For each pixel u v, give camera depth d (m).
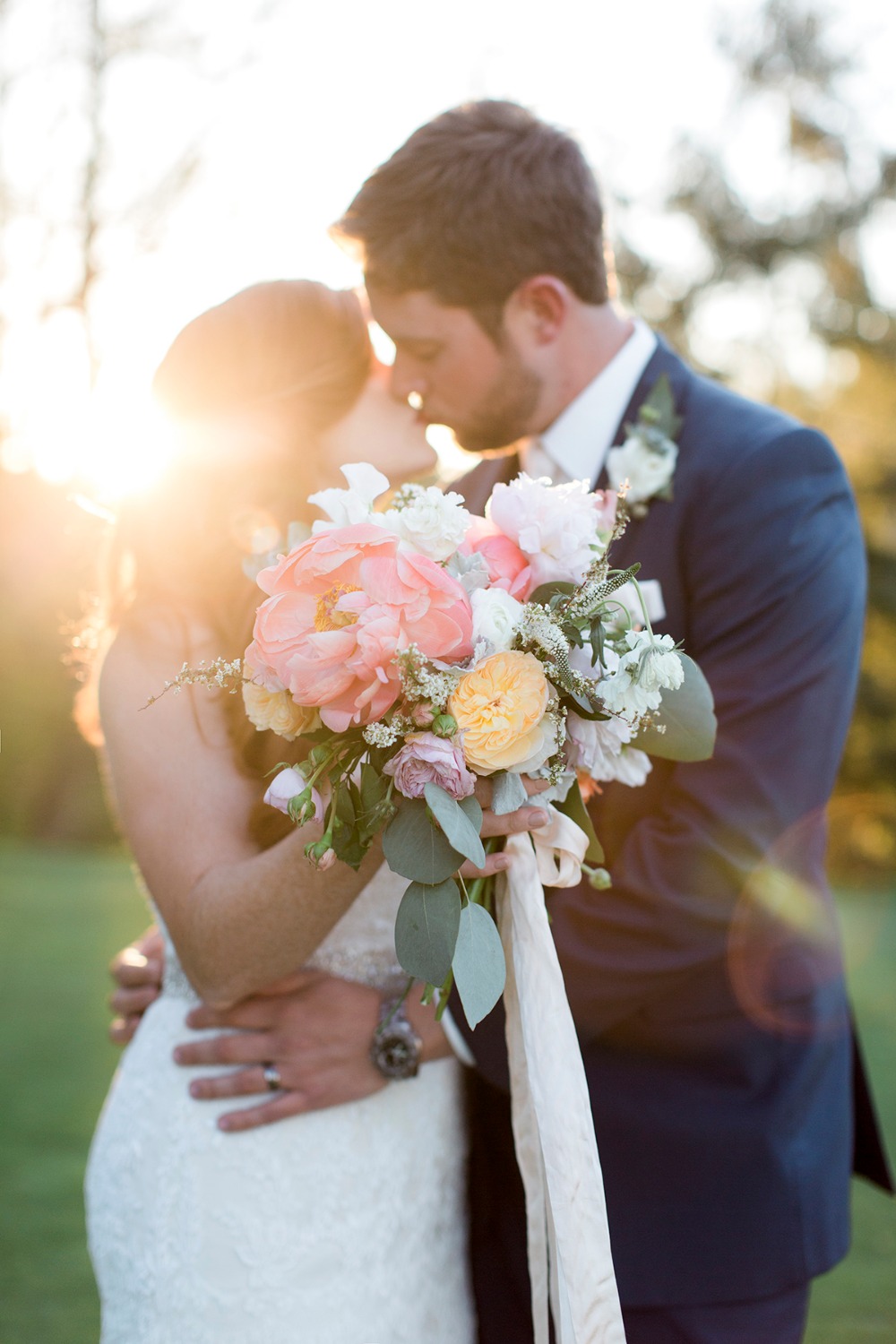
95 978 6.90
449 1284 1.85
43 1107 4.76
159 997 1.93
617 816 2.00
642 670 1.37
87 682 2.10
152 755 1.72
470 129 2.39
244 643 1.79
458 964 1.34
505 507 1.48
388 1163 1.77
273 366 2.04
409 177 2.37
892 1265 3.75
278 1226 1.71
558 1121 1.46
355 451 2.23
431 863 1.34
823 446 2.12
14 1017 6.04
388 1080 1.77
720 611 2.04
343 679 1.31
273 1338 1.67
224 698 1.76
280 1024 1.76
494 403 2.41
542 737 1.39
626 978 1.84
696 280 18.16
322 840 1.36
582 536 1.44
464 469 2.86
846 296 18.33
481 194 2.31
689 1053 1.89
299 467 2.01
